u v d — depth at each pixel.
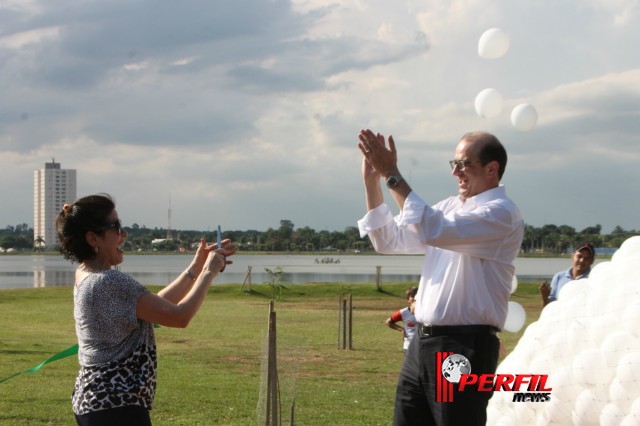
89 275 4.21
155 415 10.57
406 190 4.57
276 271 39.75
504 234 4.50
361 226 4.99
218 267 4.41
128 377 4.12
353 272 95.00
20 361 15.72
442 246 4.47
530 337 5.61
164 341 20.41
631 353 4.81
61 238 4.30
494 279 4.55
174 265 139.88
